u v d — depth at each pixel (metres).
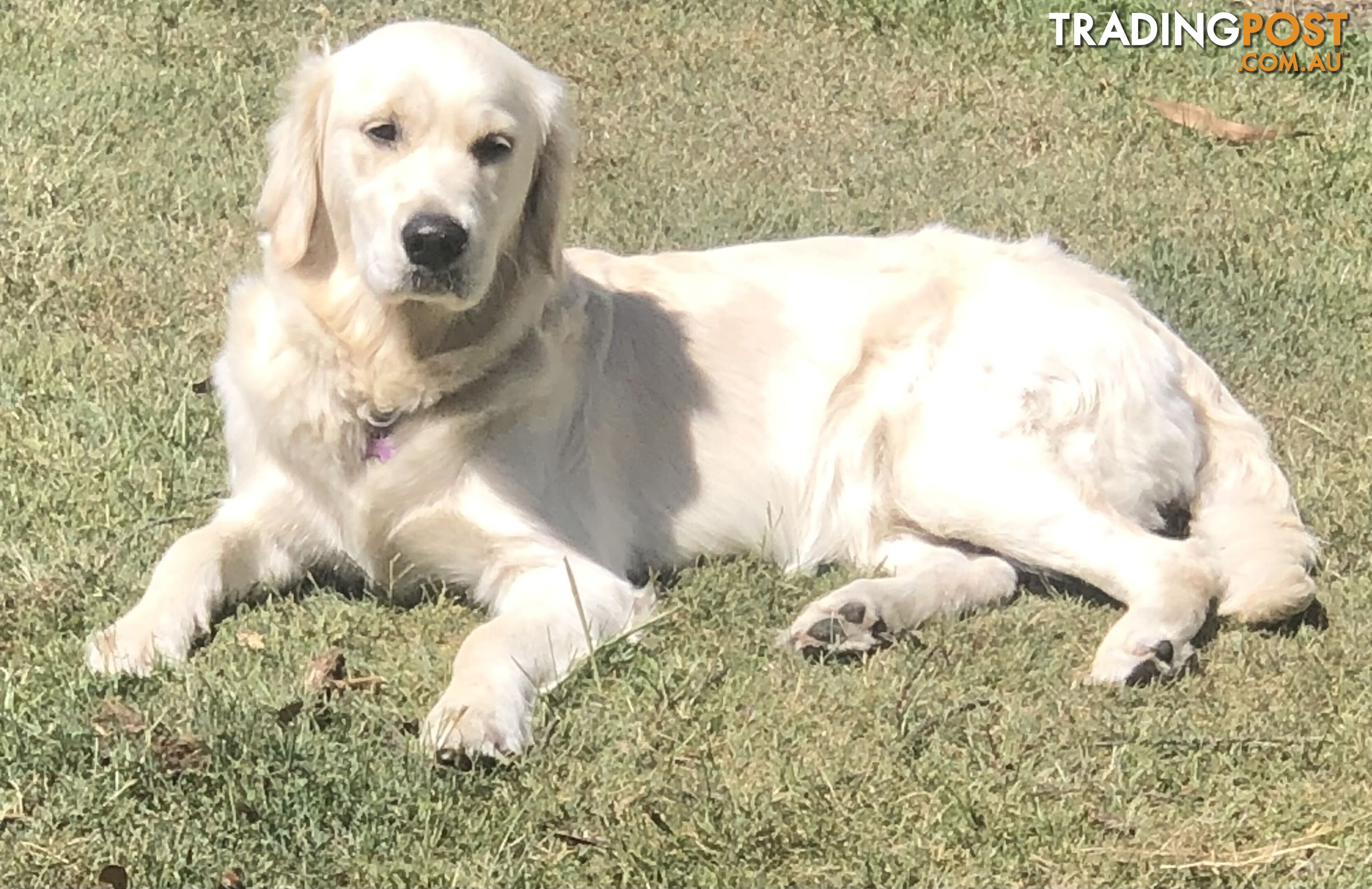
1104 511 2.61
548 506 2.58
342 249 2.53
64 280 3.05
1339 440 2.92
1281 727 2.43
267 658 2.44
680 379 2.69
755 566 2.68
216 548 2.53
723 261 2.78
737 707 2.42
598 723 2.39
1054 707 2.44
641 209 3.33
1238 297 3.22
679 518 2.68
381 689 2.42
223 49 3.70
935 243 2.79
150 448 2.73
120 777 2.26
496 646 2.43
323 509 2.58
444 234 2.44
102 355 2.90
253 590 2.57
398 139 2.50
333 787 2.28
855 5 4.25
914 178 3.52
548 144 2.57
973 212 3.42
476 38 2.55
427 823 2.26
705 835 2.28
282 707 2.36
